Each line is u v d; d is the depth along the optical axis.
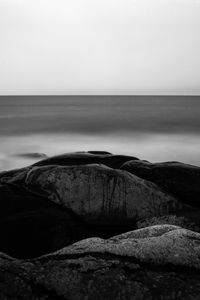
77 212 7.45
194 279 4.14
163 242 4.65
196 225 7.12
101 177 7.75
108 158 9.49
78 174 7.81
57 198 7.56
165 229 5.21
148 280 4.09
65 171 7.89
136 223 7.39
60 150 26.91
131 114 60.59
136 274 4.17
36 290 4.00
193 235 4.86
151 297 3.88
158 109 81.00
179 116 55.03
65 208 7.49
